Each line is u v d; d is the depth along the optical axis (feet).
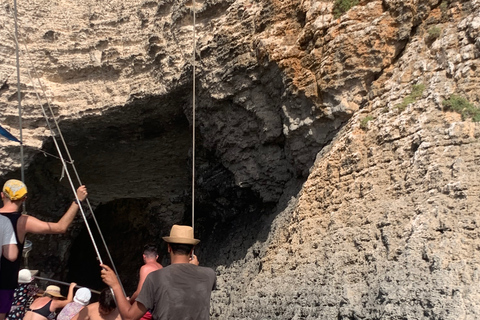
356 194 28.09
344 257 25.27
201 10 48.42
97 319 18.56
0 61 56.59
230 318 33.24
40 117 56.75
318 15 34.94
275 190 42.60
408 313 19.20
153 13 55.11
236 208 49.14
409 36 31.01
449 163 23.27
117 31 56.90
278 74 38.11
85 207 67.10
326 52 33.60
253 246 40.19
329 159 31.37
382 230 24.06
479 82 25.18
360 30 32.24
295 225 31.89
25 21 58.85
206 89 45.37
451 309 17.80
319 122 35.06
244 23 41.63
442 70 27.35
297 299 26.63
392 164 26.84
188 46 49.26
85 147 60.70
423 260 20.77
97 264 74.08
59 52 58.13
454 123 24.27
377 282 22.26
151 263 18.92
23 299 19.71
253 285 32.63
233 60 42.24
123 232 74.59
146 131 57.52
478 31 26.16
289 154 39.37
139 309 12.35
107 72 56.24
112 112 54.90
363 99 32.37
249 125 43.39
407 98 28.30
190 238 13.33
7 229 13.47
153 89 51.49
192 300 12.33
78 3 60.54
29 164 57.52
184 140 58.03
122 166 63.72
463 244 20.12
